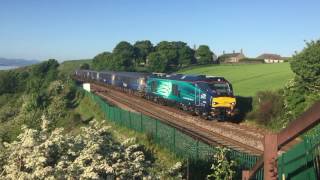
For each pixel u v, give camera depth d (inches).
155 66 4680.1
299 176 494.0
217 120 1411.2
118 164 459.5
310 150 471.2
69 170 418.9
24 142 441.4
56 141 453.7
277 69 3184.1
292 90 1184.2
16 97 3629.4
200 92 1448.1
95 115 1777.8
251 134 1116.5
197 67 4355.3
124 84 2625.5
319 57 1141.1
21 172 421.1
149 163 512.4
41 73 4475.9
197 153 791.1
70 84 2994.6
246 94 1916.8
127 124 1270.9
